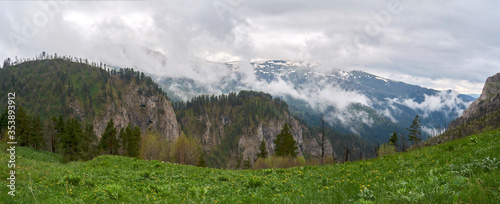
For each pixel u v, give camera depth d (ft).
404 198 26.96
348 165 78.43
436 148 71.41
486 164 36.47
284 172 80.18
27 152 227.61
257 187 57.11
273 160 309.63
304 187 51.29
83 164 116.67
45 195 49.29
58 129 333.83
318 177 64.13
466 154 51.11
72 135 306.96
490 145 53.93
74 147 309.01
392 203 27.17
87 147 325.62
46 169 81.30
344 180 52.47
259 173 83.51
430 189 27.22
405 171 50.16
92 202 47.29
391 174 49.96
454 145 66.85
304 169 81.20
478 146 57.21
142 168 103.81
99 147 321.93
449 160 51.60
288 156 319.06
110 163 115.75
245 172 90.89
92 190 57.26
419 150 77.51
